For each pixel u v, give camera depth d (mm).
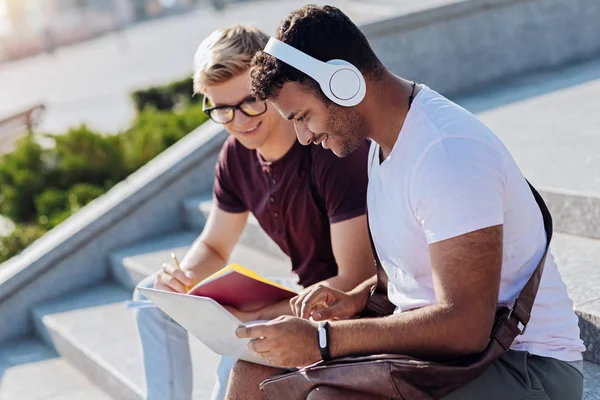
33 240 5789
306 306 2105
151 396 2781
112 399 3635
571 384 1916
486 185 1718
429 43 5180
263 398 2105
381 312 2107
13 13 30906
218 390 2396
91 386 3795
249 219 4086
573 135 3928
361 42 1816
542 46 5566
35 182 6844
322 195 2506
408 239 1854
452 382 1730
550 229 1942
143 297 2803
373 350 1789
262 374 2111
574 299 2648
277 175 2607
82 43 30125
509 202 1811
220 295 2238
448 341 1728
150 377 2787
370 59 1825
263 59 1828
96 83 18062
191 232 4660
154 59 20562
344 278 2467
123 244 4629
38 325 4355
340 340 1807
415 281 1909
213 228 2926
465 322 1709
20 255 4730
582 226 3131
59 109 15000
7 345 4398
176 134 7254
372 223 2002
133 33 29047
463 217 1702
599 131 3930
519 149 3836
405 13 5055
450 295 1717
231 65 2488
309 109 1817
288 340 1822
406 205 1819
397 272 1951
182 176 4699
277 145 2559
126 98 15039
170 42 23719
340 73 1774
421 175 1760
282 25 1834
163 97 10219
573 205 3145
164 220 4711
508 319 1796
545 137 3965
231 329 1956
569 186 3209
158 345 2771
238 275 2168
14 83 21641
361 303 2170
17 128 8062
